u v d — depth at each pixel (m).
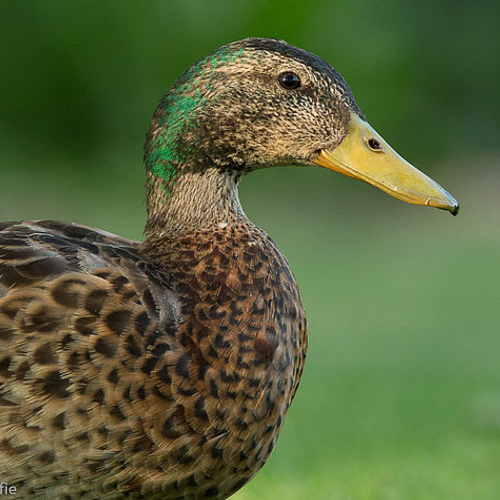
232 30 30.09
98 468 5.11
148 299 5.25
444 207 5.94
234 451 5.36
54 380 4.97
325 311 16.62
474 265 20.36
